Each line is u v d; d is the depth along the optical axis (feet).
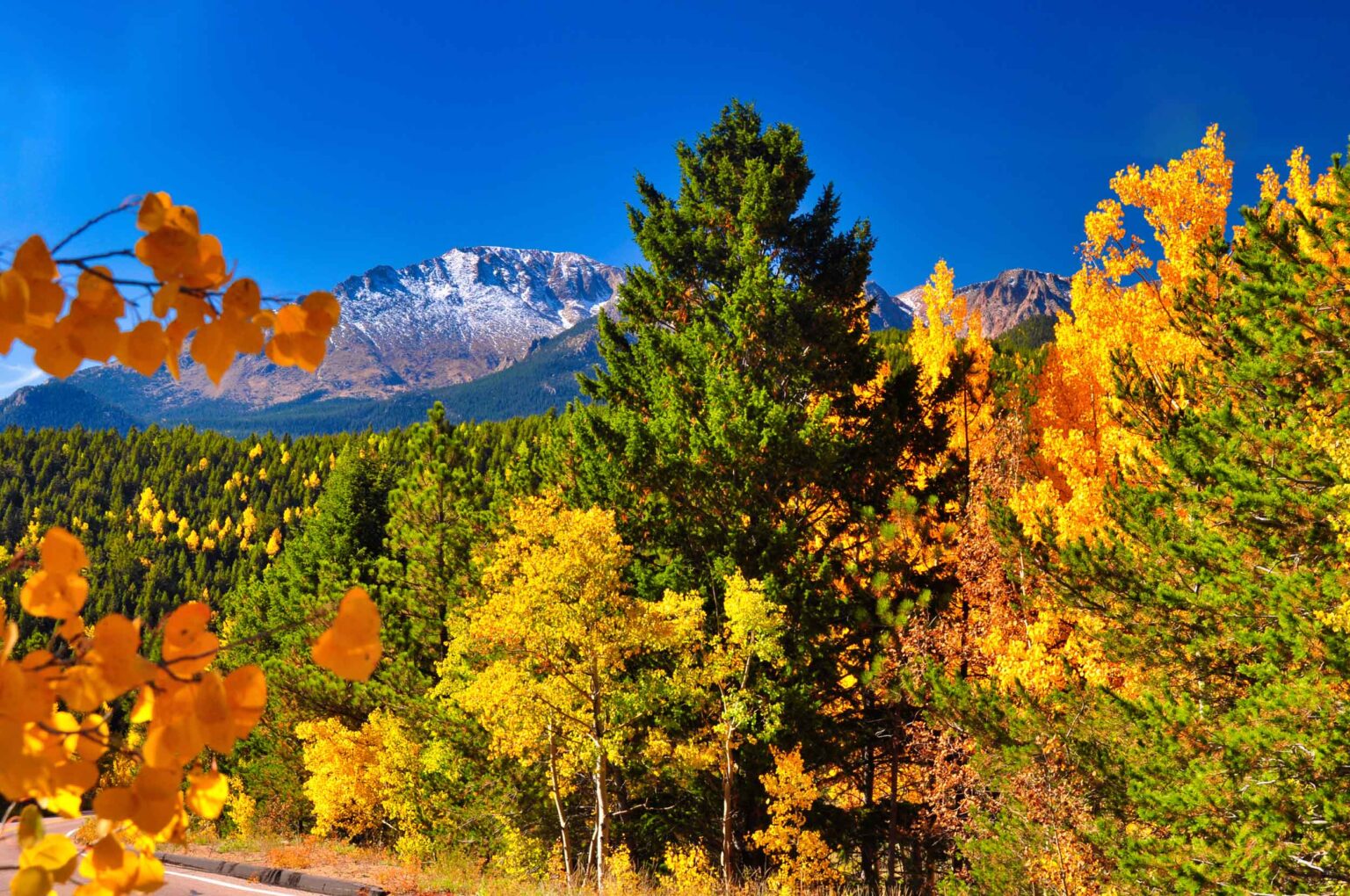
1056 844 30.27
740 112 65.31
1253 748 24.86
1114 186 53.47
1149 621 30.53
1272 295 28.68
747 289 52.90
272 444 436.35
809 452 48.16
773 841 39.37
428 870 43.06
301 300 2.63
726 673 40.37
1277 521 27.73
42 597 2.39
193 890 37.40
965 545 40.34
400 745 50.26
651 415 59.62
